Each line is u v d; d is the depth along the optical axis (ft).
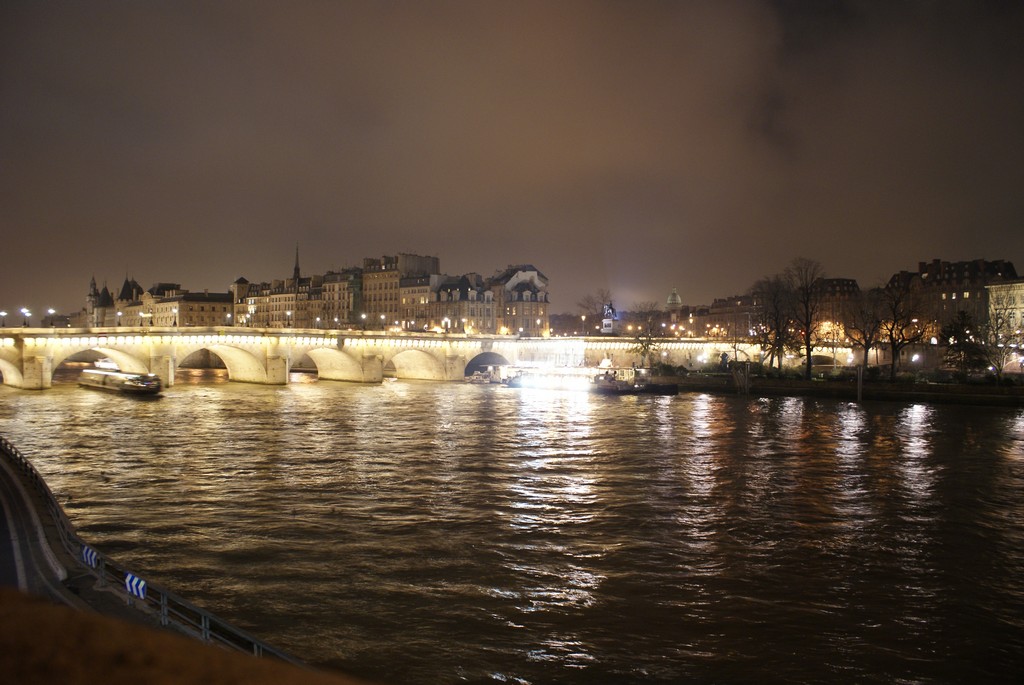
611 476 191.62
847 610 107.86
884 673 90.58
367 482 181.16
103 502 158.51
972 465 208.95
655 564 125.39
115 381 391.04
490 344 552.82
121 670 15.61
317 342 485.97
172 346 431.02
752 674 89.81
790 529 146.10
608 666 91.04
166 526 141.90
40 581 77.51
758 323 611.88
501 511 156.35
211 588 111.65
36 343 391.65
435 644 95.66
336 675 16.78
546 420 304.30
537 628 100.73
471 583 115.75
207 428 267.39
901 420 309.83
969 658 94.48
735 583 117.39
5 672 15.30
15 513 105.81
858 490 178.29
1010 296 586.04
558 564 124.88
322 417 304.91
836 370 491.31
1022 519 154.10
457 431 268.62
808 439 255.91
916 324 537.65
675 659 93.04
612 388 437.17
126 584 71.92
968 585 117.60
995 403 359.87
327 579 116.26
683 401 398.42
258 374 481.87
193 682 15.26
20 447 220.23
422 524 146.00
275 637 96.17
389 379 552.82
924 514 157.38
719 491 176.35
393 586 114.01
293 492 169.89
